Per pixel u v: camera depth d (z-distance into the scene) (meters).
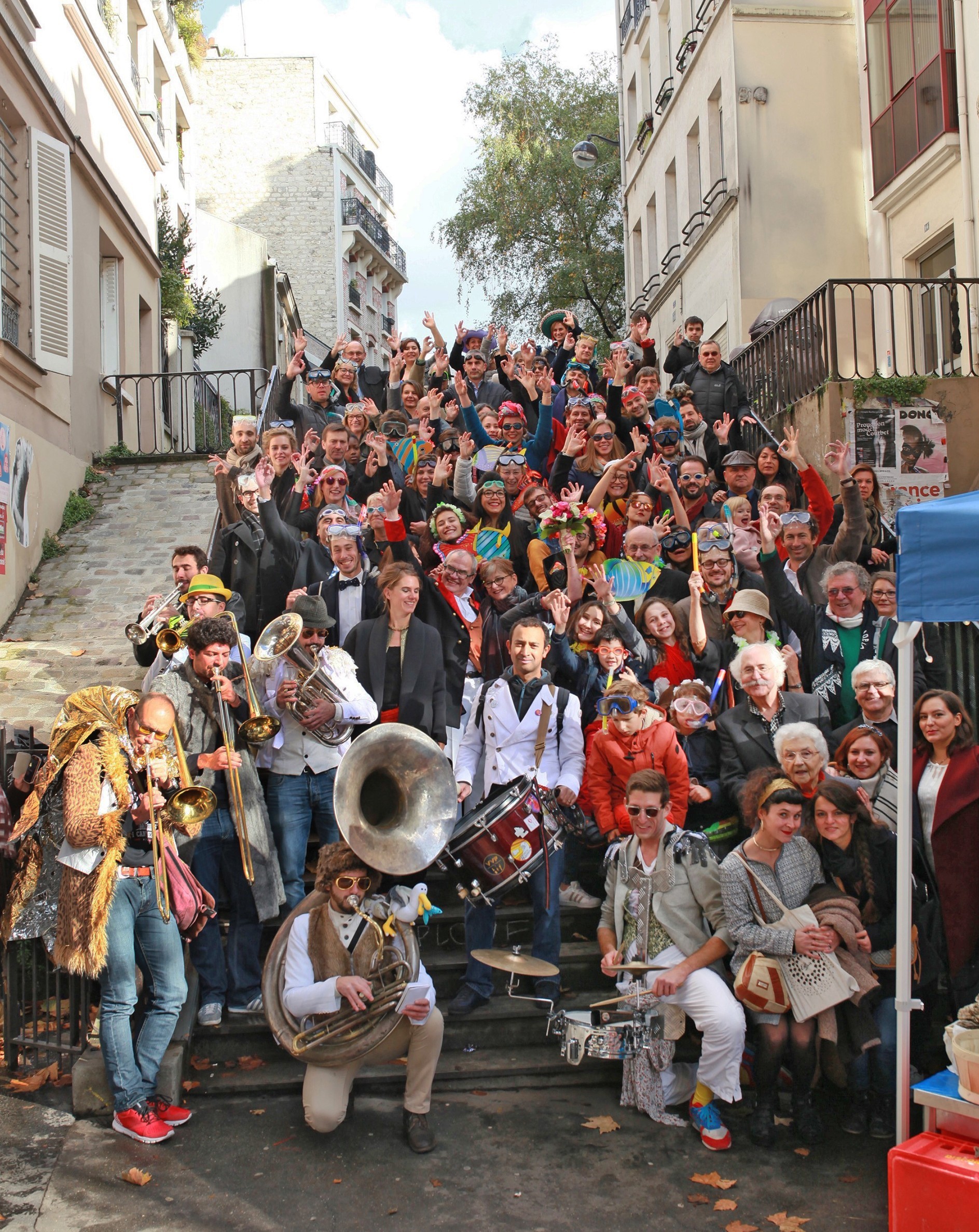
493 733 5.30
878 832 4.45
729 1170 4.05
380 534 7.21
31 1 10.00
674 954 4.53
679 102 18.14
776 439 10.09
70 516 9.86
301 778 5.15
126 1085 4.19
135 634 5.64
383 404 11.01
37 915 4.46
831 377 9.83
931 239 12.51
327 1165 4.05
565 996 5.11
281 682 4.96
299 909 4.38
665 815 4.71
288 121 38.34
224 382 21.02
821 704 5.43
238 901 4.91
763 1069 4.28
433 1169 4.04
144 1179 3.90
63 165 9.98
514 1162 4.09
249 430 7.81
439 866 5.20
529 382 10.23
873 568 7.45
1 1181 3.91
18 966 4.89
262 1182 3.93
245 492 6.64
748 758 5.27
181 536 9.54
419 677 5.42
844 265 14.96
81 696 4.32
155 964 4.32
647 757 5.14
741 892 4.40
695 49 16.78
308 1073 4.22
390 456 8.27
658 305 20.06
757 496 8.38
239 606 6.04
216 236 21.14
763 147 14.94
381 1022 4.13
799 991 4.25
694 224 17.50
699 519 8.05
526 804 4.77
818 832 4.57
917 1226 3.40
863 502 7.36
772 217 14.90
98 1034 4.73
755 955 4.34
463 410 8.62
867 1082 4.39
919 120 12.44
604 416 8.37
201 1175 3.97
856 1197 3.87
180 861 4.39
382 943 4.20
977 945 4.55
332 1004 4.10
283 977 4.29
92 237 11.54
